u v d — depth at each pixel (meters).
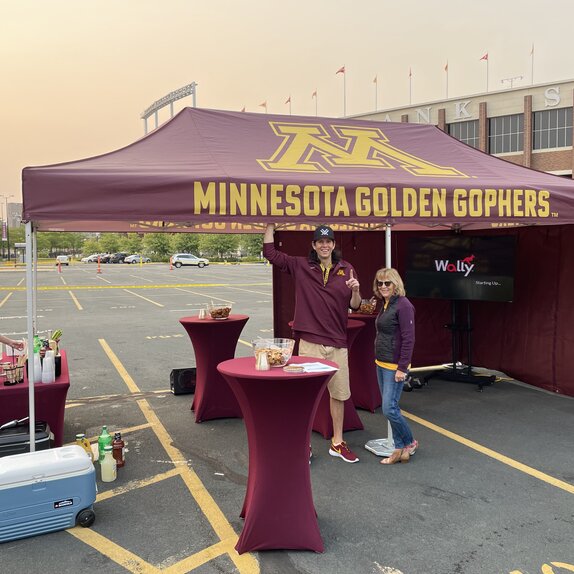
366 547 3.56
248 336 12.75
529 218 5.32
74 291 26.41
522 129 44.06
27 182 3.83
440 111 48.03
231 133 5.57
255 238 82.06
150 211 4.03
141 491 4.46
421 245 8.08
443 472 4.81
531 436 5.75
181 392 7.48
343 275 4.80
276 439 3.38
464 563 3.37
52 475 3.74
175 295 23.98
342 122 6.47
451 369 8.43
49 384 4.76
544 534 3.73
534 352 7.79
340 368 4.96
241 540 3.49
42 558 3.47
